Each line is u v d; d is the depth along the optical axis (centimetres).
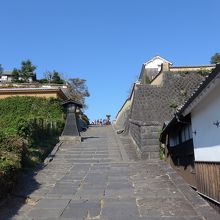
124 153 1747
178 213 802
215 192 827
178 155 1286
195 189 1037
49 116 2956
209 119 850
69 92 4784
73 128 2173
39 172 1281
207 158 883
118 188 1055
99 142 2138
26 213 824
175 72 2639
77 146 1977
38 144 1719
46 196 972
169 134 1466
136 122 1830
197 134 965
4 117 2931
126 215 796
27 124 1605
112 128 3366
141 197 947
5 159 1055
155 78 2897
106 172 1298
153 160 1532
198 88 759
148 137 1614
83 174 1272
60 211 834
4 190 905
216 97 782
